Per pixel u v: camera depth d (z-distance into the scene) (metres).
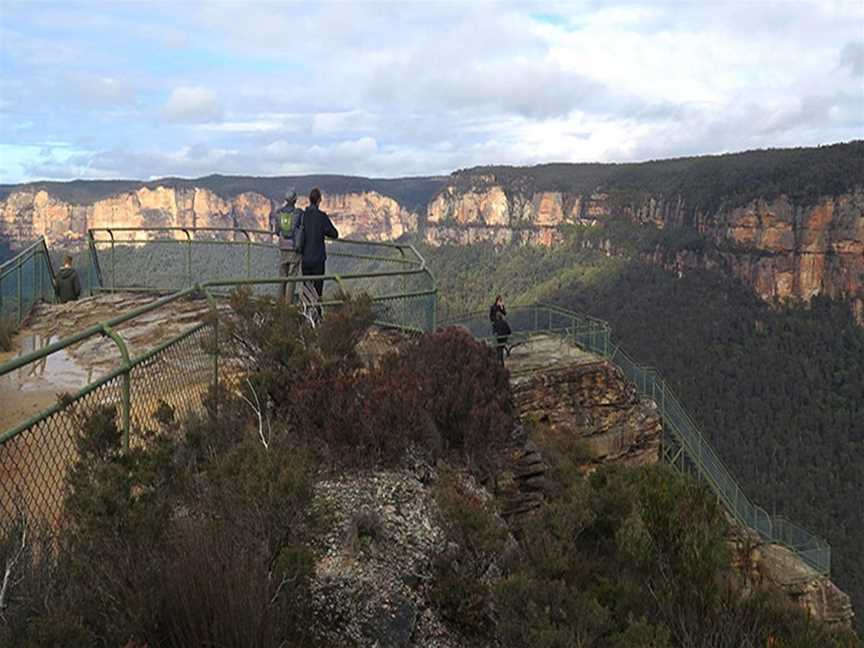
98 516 4.55
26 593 3.92
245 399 7.62
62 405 5.20
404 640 5.64
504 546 6.80
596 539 8.04
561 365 17.91
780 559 21.38
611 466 9.27
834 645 6.52
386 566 6.24
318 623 5.38
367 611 5.67
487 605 6.31
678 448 22.00
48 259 16.97
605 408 17.88
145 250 17.64
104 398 6.01
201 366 7.82
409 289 13.55
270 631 4.53
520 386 16.56
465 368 9.89
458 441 9.34
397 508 7.25
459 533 6.63
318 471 7.41
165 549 4.64
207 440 6.52
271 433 7.09
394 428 8.23
